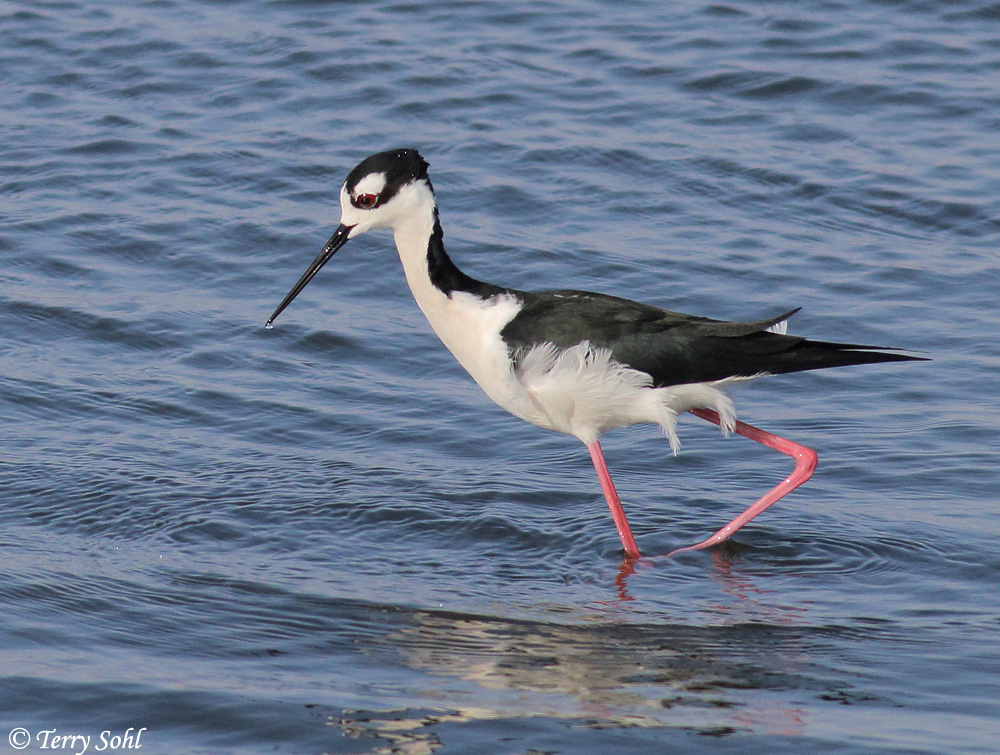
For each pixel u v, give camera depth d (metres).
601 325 10.48
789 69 19.25
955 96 18.56
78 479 11.21
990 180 16.70
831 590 9.80
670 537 10.73
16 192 16.34
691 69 19.31
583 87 18.91
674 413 10.64
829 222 16.06
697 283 14.73
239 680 8.32
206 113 18.22
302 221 15.87
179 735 7.69
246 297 14.60
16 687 8.11
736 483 11.67
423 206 10.74
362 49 19.75
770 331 10.59
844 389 13.09
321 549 10.33
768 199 16.48
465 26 20.61
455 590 9.76
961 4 21.02
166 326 13.94
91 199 16.23
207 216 15.94
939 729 7.80
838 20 20.66
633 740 7.66
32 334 13.74
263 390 12.97
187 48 19.75
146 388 12.90
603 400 10.54
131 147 17.33
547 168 17.02
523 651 8.81
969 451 11.80
